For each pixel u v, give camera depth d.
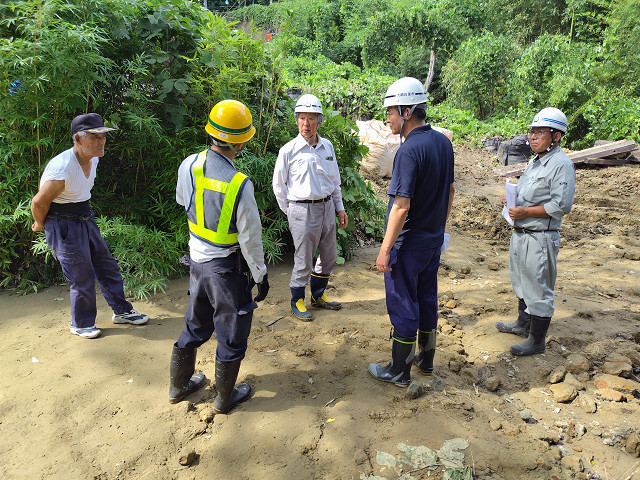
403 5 19.38
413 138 2.83
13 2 4.38
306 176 3.85
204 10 5.40
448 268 5.51
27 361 3.39
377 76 15.20
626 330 4.06
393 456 2.58
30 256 4.62
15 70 4.00
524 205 3.57
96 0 4.56
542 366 3.51
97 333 3.71
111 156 5.18
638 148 10.99
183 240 4.80
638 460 2.69
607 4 16.56
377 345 3.69
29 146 4.32
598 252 6.14
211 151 2.64
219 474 2.47
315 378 3.28
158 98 4.96
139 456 2.57
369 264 5.56
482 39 16.36
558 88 13.84
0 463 2.51
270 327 3.99
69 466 2.50
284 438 2.71
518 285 3.76
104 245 3.71
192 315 2.81
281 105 5.79
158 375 3.28
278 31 5.85
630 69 14.55
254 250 2.62
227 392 2.84
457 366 3.48
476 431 2.79
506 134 13.32
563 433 2.88
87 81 4.32
